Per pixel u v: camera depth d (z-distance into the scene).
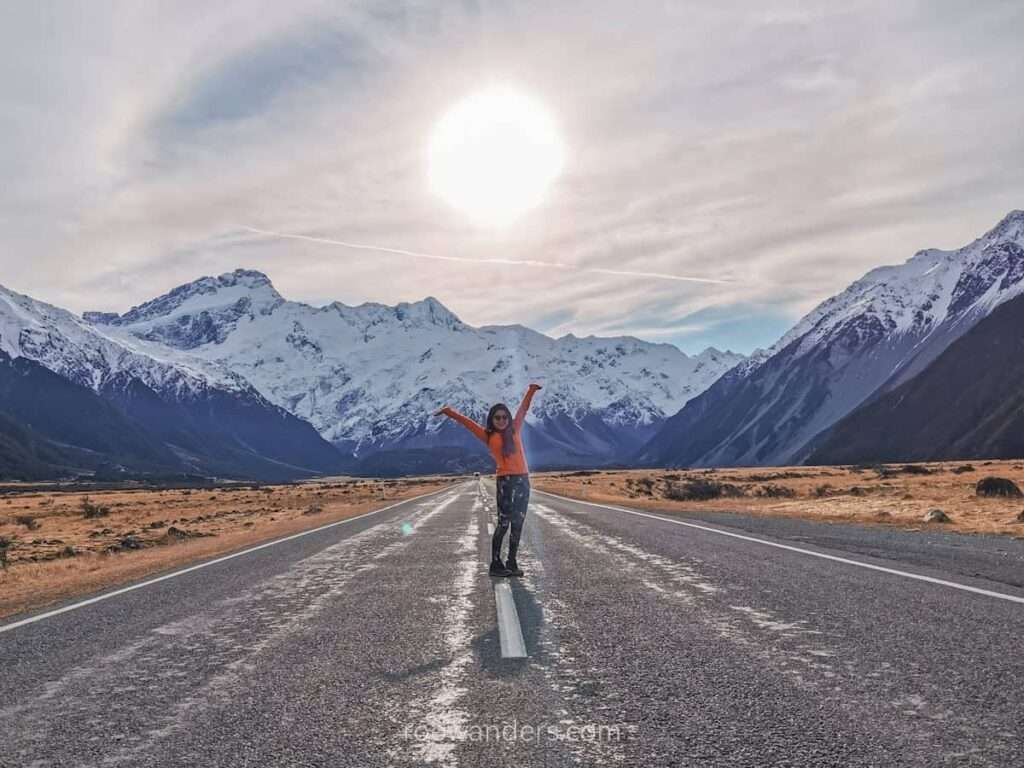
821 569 9.98
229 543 19.62
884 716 4.29
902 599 7.71
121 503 74.19
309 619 7.80
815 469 149.00
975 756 3.68
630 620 7.16
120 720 4.67
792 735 4.04
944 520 18.45
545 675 5.38
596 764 3.74
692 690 4.91
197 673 5.77
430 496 54.56
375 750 4.03
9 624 8.32
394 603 8.59
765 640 6.18
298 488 136.50
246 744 4.18
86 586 12.07
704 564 10.83
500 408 10.72
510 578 10.20
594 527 18.03
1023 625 6.40
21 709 4.98
